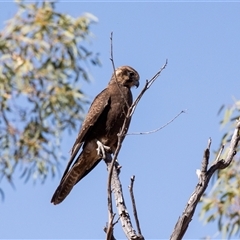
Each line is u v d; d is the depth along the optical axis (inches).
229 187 559.8
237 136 398.9
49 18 660.1
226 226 557.9
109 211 368.8
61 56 658.8
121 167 460.1
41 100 656.4
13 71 649.0
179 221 373.4
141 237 369.7
